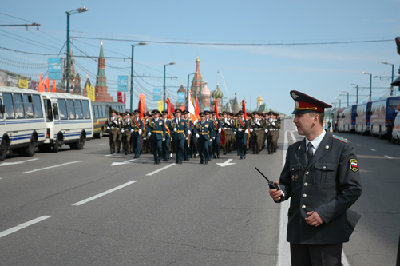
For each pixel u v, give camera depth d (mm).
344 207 3312
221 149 29250
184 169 16688
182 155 18812
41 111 23188
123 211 8836
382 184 13133
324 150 3480
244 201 10070
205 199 10281
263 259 5855
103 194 10852
